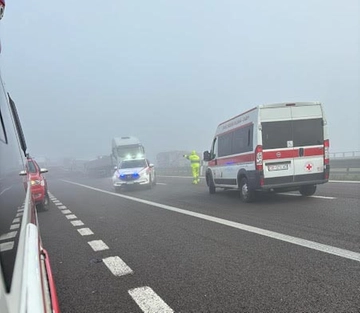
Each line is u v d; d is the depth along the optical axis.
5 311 1.16
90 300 4.04
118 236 7.39
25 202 2.54
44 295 1.81
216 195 13.95
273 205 10.09
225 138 12.49
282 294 3.85
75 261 5.69
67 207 13.44
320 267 4.62
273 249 5.60
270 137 9.98
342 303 3.54
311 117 10.25
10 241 1.53
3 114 2.29
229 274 4.61
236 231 7.07
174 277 4.64
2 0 2.30
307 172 10.20
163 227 8.05
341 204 9.33
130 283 4.51
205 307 3.66
